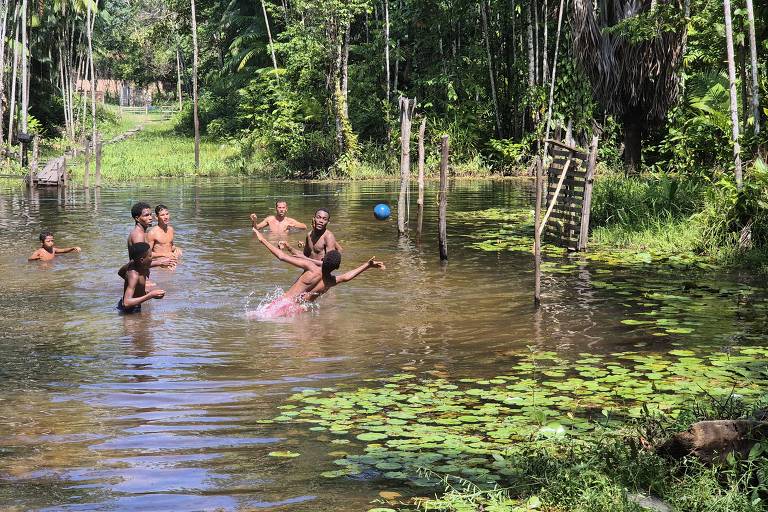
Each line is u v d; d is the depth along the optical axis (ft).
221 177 102.17
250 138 115.44
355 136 102.73
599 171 86.84
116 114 221.66
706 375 21.81
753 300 31.22
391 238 48.44
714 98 63.87
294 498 14.71
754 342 25.27
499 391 20.81
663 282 34.88
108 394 20.66
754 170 40.75
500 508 14.24
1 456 16.61
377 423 18.58
